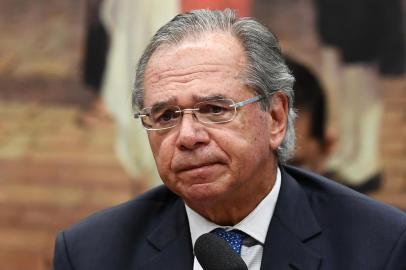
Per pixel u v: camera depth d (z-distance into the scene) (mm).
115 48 7750
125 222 3828
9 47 7914
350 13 7500
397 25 7469
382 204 3590
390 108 7469
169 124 3250
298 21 7586
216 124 3195
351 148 7484
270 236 3492
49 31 7871
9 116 7898
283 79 3492
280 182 3686
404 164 7449
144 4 7656
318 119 7477
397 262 3301
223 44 3277
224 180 3227
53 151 7836
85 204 7770
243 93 3250
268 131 3430
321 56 7543
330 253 3418
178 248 3607
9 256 7805
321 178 3842
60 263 3746
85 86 7812
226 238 3551
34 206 7812
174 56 3254
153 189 4016
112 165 7762
